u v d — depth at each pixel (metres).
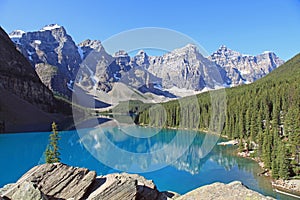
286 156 25.61
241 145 37.19
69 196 7.76
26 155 34.44
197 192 9.23
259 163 30.56
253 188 22.44
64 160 24.17
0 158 32.38
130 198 7.84
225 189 9.12
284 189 22.38
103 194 7.75
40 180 7.90
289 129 34.75
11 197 6.94
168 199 9.33
